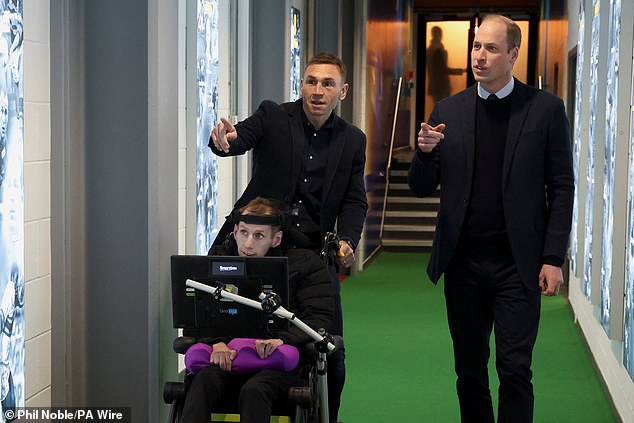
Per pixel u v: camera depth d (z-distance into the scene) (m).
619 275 5.52
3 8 3.54
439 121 4.25
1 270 3.58
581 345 7.81
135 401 4.36
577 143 8.98
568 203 4.10
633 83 5.28
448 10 20.17
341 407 5.94
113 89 4.25
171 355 4.63
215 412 3.73
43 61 4.04
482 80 4.09
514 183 4.10
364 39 11.39
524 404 4.14
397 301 9.73
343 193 4.47
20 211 3.75
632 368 4.95
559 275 4.07
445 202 4.20
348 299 9.80
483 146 4.17
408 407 5.96
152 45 4.25
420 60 20.42
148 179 4.27
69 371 4.31
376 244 13.00
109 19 4.23
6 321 3.64
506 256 4.16
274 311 3.50
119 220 4.29
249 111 8.10
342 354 4.56
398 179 15.07
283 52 8.19
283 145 4.41
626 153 5.46
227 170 7.12
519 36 4.12
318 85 4.34
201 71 6.04
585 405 6.09
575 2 10.24
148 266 4.30
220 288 3.56
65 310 4.27
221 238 4.25
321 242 4.44
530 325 4.14
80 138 4.28
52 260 4.18
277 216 3.84
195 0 5.77
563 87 11.78
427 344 7.77
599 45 6.62
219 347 3.73
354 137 4.52
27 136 3.91
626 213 5.48
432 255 4.28
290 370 3.72
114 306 4.34
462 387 4.40
